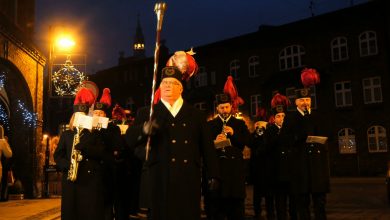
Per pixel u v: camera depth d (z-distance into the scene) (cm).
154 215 427
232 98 774
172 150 434
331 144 3497
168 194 425
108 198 666
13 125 1513
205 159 455
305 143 730
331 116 3531
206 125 463
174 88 452
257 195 938
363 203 1222
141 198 445
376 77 3366
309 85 805
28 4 1609
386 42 3328
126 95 5619
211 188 452
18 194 1420
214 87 4416
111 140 677
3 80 1441
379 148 3297
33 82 1530
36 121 1535
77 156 620
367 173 3309
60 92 1638
